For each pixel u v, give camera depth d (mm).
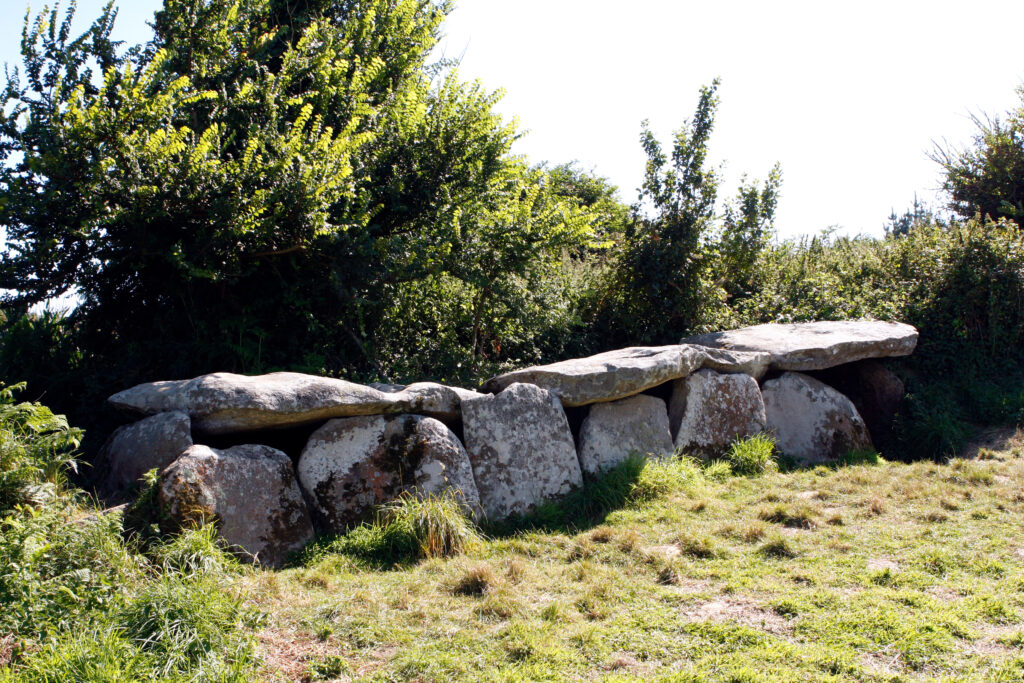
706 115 10711
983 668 3836
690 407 8359
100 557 4555
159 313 8156
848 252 13508
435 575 5238
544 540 6008
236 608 4305
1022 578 4945
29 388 7227
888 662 3945
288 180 7391
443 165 9047
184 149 7055
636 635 4297
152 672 3592
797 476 7848
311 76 8953
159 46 8711
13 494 4715
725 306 11266
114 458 6012
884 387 9898
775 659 3988
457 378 9016
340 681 3865
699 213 10680
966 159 14828
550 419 7344
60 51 7531
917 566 5281
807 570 5234
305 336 8586
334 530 6027
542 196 9539
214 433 6164
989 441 9180
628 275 10820
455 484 6500
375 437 6465
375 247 8180
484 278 8766
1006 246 11148
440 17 10797
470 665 4000
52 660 3551
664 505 6789
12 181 6613
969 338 11055
